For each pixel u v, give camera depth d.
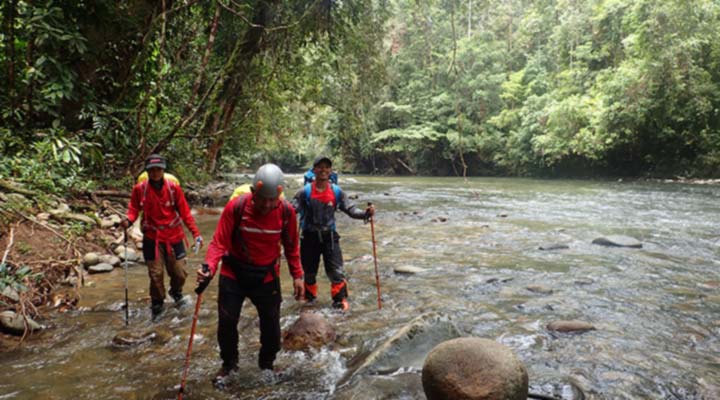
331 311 4.80
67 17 7.96
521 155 32.22
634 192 18.14
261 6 12.77
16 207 6.30
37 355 3.74
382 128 39.97
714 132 23.41
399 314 4.66
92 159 9.06
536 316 4.49
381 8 17.88
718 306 4.71
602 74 26.98
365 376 3.21
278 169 3.15
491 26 38.81
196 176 14.72
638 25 22.84
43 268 5.57
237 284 3.33
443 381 2.63
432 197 17.50
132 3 9.12
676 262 6.64
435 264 6.77
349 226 10.59
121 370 3.47
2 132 7.64
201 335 4.19
